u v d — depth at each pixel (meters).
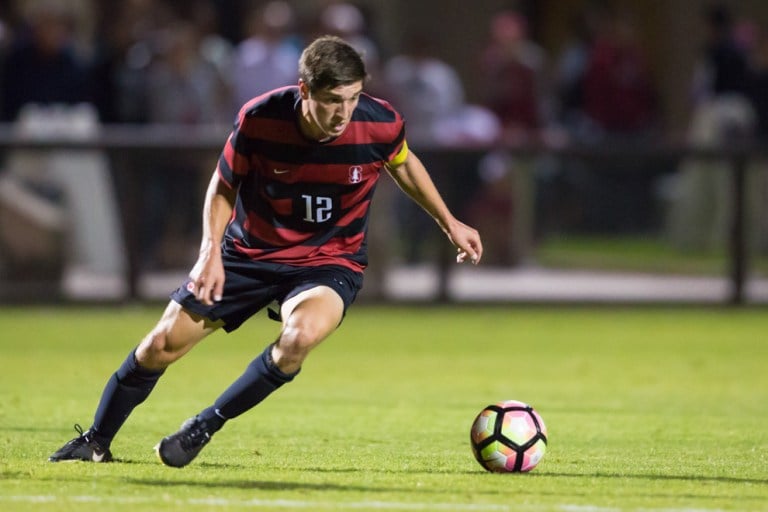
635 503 17.97
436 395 31.12
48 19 49.47
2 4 57.66
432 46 57.81
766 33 74.62
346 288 19.98
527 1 77.44
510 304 48.72
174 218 47.06
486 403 29.84
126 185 46.97
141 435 24.22
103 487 18.48
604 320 47.03
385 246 48.34
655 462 22.06
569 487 19.17
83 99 49.97
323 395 30.80
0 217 46.81
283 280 20.22
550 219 48.47
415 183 20.70
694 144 48.44
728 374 35.41
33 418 26.17
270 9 51.47
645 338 42.69
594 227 48.53
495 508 17.33
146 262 47.31
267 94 19.75
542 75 58.56
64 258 47.22
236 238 20.31
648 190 48.53
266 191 19.97
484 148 47.56
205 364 36.03
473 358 38.03
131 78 50.44
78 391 30.53
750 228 49.16
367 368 35.84
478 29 75.06
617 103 58.19
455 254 48.56
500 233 48.38
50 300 47.22
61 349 38.34
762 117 55.16
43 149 46.59
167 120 50.16
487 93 56.22
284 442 23.80
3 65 50.19
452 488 18.81
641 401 30.55
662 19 77.00
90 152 46.69
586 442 24.48
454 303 48.69
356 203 20.38
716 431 26.08
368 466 21.05
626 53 58.59
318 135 19.56
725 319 47.59
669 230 48.91
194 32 51.31
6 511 17.02
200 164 46.78
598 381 33.97
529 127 55.50
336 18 50.50
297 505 17.42
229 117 50.62
